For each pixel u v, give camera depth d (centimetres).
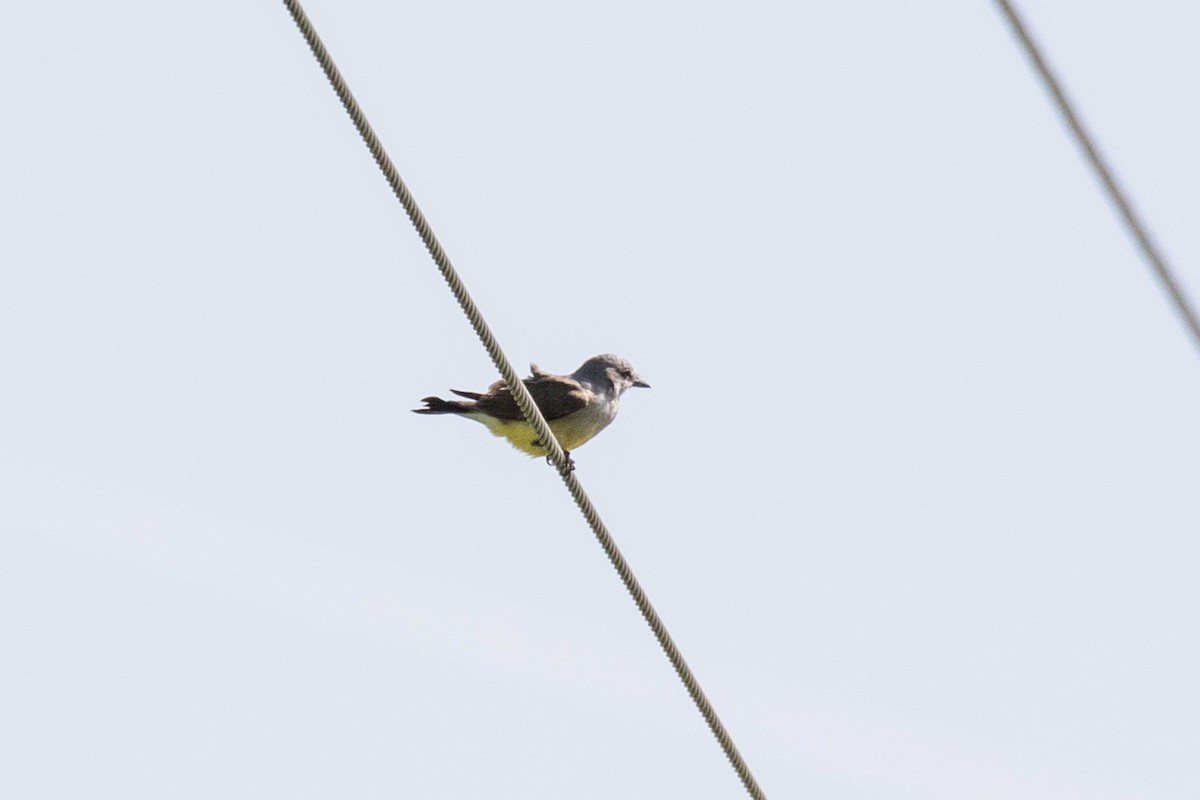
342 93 967
